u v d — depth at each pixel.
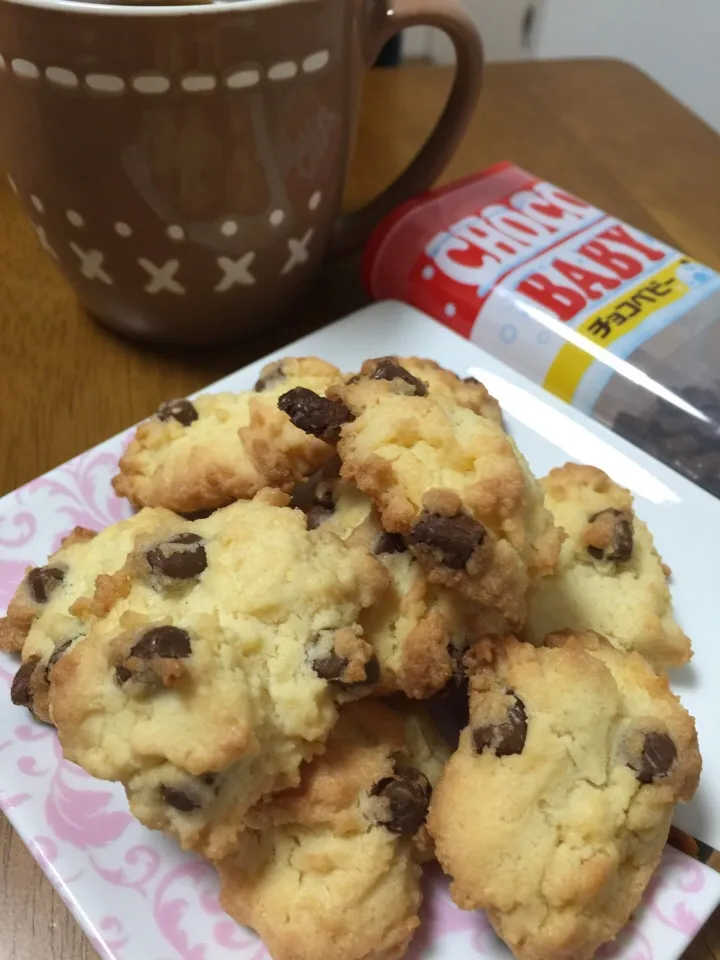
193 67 0.16
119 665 0.12
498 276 0.22
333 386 0.16
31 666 0.15
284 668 0.13
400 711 0.15
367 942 0.13
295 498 0.17
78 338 0.22
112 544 0.16
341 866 0.13
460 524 0.13
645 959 0.12
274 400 0.18
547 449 0.19
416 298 0.23
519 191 0.25
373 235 0.23
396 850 0.13
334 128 0.19
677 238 0.26
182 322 0.21
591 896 0.12
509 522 0.14
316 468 0.17
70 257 0.20
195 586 0.14
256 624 0.13
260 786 0.13
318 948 0.12
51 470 0.19
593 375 0.21
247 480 0.17
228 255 0.19
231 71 0.16
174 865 0.13
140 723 0.12
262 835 0.13
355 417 0.15
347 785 0.13
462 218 0.23
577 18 0.48
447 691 0.15
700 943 0.13
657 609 0.16
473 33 0.21
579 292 0.22
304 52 0.17
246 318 0.22
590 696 0.13
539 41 0.50
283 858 0.13
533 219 0.24
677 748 0.13
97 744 0.12
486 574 0.14
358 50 0.19
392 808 0.13
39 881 0.14
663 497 0.18
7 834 0.14
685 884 0.13
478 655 0.14
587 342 0.21
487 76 0.34
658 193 0.29
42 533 0.17
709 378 0.20
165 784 0.12
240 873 0.13
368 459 0.14
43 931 0.13
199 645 0.12
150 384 0.21
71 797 0.14
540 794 0.13
